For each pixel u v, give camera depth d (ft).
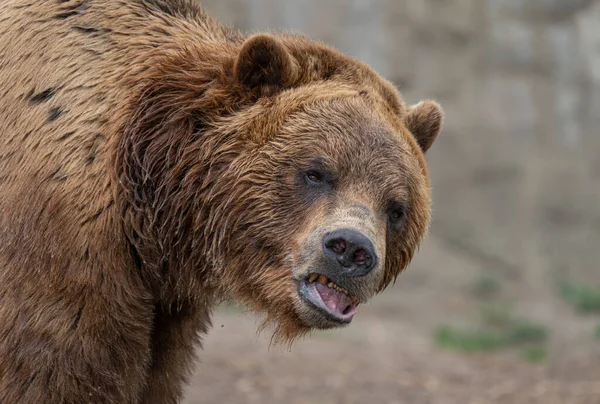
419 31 114.42
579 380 66.03
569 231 116.26
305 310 30.58
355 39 112.98
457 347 83.51
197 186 31.32
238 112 31.35
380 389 60.80
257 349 69.92
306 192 30.32
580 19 117.39
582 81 117.19
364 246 28.60
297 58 32.78
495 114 115.75
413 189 31.53
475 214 114.93
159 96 31.42
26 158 30.45
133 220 31.01
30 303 29.60
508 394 60.75
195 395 56.49
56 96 30.99
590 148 117.08
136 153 31.04
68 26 32.12
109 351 30.68
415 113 34.73
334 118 30.60
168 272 32.45
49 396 29.76
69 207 29.84
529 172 115.75
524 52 116.57
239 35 35.37
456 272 110.93
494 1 116.26
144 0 33.81
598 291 109.19
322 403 56.59
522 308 104.58
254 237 30.94
